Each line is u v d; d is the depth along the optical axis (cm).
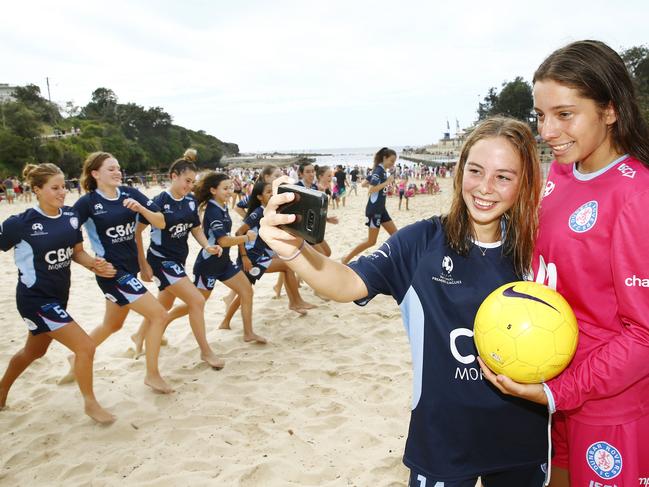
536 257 170
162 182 5747
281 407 377
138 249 443
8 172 4800
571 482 171
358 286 163
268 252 537
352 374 430
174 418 368
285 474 295
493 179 151
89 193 388
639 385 153
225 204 488
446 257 164
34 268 341
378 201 704
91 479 298
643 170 149
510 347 144
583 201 157
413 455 169
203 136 13512
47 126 7562
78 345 352
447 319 163
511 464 166
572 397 147
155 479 294
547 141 157
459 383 162
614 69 147
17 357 376
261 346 505
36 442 342
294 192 139
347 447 321
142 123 9919
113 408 386
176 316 486
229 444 330
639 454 155
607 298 154
